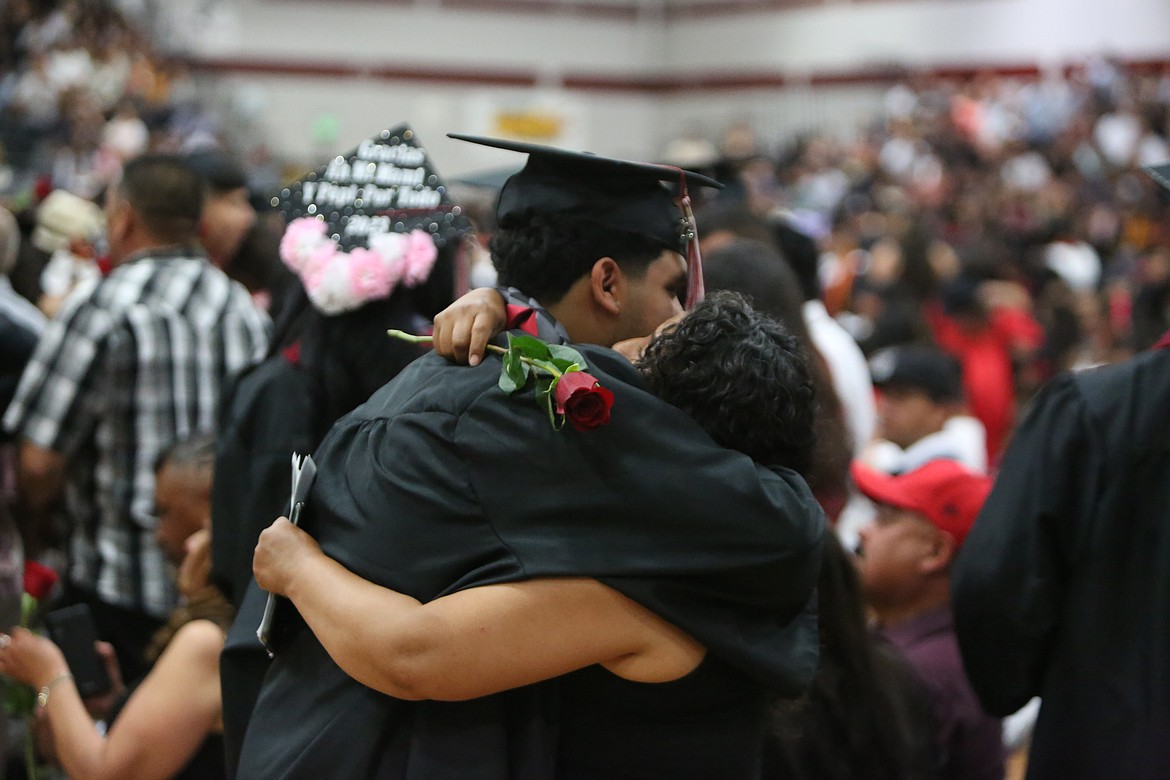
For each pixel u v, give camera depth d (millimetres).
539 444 1369
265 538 1482
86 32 14609
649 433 1373
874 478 2605
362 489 1439
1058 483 2070
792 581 1401
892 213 10266
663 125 20062
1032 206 12664
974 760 2451
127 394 2973
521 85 19266
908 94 17688
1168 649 1990
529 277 1549
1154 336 6223
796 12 19016
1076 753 2033
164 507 2535
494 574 1359
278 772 1426
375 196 2137
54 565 3207
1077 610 2053
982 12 17938
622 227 1530
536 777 1390
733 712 1457
